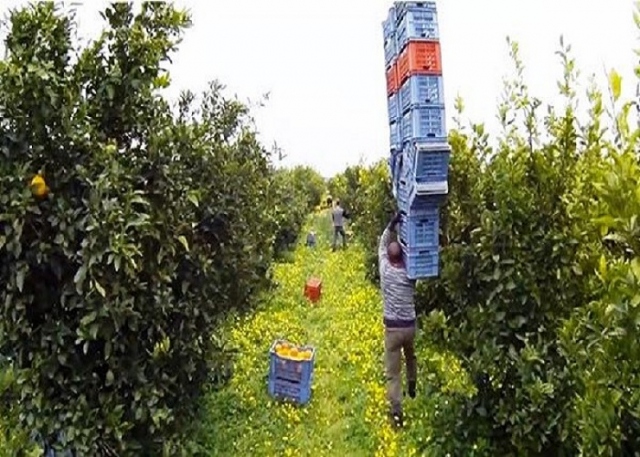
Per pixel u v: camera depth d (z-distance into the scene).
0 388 3.85
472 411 4.12
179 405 5.11
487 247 4.03
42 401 4.23
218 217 6.59
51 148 4.09
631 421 2.19
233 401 7.22
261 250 11.68
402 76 4.64
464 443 4.16
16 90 3.85
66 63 4.17
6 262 4.10
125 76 4.39
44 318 4.31
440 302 5.77
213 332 6.25
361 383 7.98
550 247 3.84
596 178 2.21
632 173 1.98
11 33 3.91
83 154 4.17
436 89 4.44
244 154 9.62
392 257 5.46
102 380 4.55
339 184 27.11
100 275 4.07
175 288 5.17
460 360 4.23
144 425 4.79
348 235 23.20
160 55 4.49
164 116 4.99
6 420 4.02
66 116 4.03
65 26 4.09
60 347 4.29
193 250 5.27
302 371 7.43
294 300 12.78
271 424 6.87
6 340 4.15
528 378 3.74
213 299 6.00
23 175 3.93
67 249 4.04
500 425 4.03
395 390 5.91
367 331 10.15
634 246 1.97
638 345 2.02
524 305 3.90
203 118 7.45
